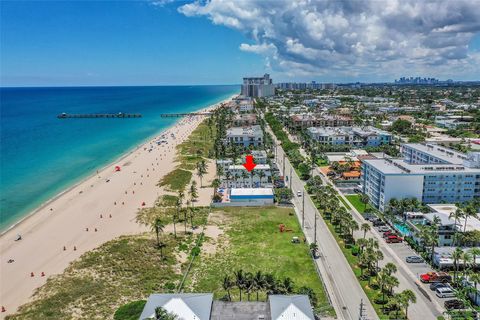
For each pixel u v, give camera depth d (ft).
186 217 455.22
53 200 537.65
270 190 519.19
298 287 297.33
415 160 610.24
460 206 419.95
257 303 251.19
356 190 547.90
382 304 276.00
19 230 432.66
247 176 573.74
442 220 370.32
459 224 364.58
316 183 553.64
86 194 561.02
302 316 231.09
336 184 574.97
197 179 625.00
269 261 344.08
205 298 249.75
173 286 302.86
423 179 444.96
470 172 449.06
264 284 263.70
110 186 598.75
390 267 290.35
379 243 374.84
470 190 453.58
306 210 474.90
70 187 601.21
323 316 262.47
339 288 298.35
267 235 401.90
